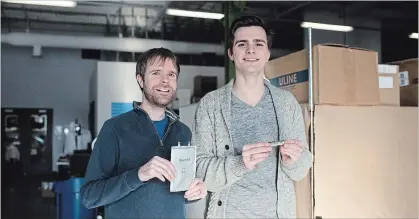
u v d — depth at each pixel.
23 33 8.35
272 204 1.52
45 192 7.93
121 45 8.62
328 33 10.12
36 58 10.27
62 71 10.45
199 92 7.22
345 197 2.02
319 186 1.98
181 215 1.43
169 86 1.43
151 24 9.97
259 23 1.59
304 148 1.60
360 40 10.04
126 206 1.37
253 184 1.51
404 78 2.51
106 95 7.08
